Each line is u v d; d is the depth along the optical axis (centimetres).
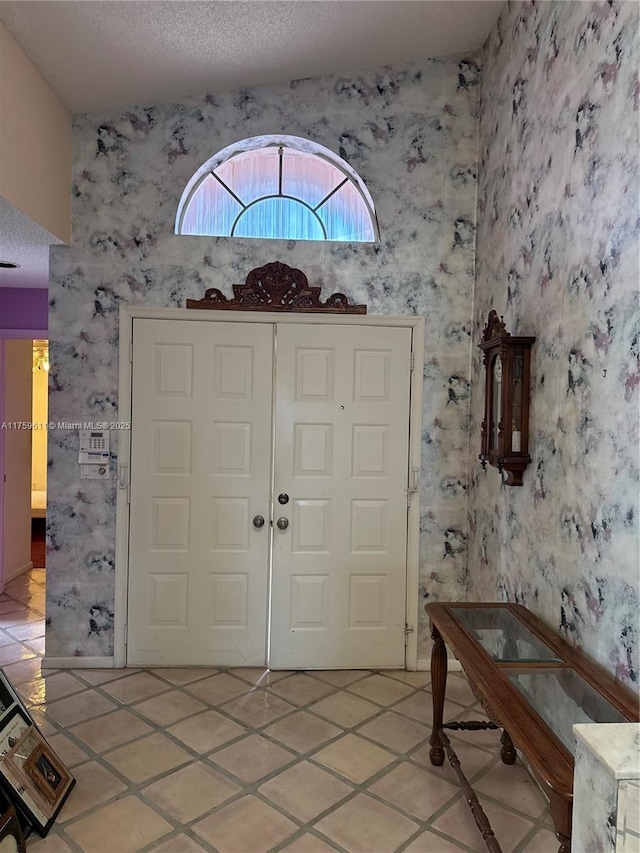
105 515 341
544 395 246
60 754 257
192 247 339
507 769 254
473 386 344
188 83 321
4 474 492
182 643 347
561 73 235
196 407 342
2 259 373
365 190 347
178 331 340
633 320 180
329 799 231
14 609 442
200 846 205
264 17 274
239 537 348
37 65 284
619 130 190
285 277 342
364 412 347
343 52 319
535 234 259
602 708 169
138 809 223
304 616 349
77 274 335
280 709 301
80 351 337
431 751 255
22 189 272
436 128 345
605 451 196
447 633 228
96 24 261
